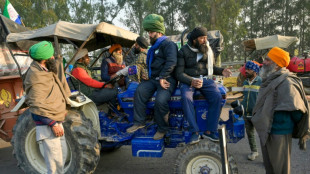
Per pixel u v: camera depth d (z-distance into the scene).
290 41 8.70
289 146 2.45
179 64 2.93
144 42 3.33
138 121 3.06
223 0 27.27
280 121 2.41
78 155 2.94
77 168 2.96
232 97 8.08
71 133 2.92
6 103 4.23
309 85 7.18
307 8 39.75
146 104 3.16
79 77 3.49
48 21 25.11
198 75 2.96
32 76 2.42
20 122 3.18
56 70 2.65
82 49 3.36
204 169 2.79
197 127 2.78
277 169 2.48
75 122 2.96
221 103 2.86
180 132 3.26
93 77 4.54
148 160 4.09
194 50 2.88
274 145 2.46
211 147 2.75
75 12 33.03
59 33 3.11
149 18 2.96
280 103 2.32
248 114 3.86
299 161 3.78
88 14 33.44
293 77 2.39
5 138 4.25
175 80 3.07
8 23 4.61
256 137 5.03
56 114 2.54
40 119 2.51
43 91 2.45
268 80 2.49
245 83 3.92
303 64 7.36
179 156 2.85
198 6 32.69
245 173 3.50
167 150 4.50
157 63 2.99
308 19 42.34
